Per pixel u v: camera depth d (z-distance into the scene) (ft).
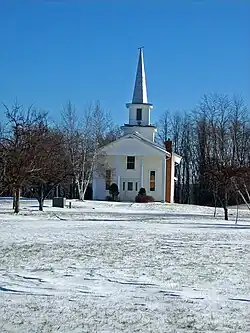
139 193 232.12
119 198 239.50
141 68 260.62
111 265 45.78
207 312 29.40
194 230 88.99
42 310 29.25
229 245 64.44
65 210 156.04
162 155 238.89
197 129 306.14
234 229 93.66
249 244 66.08
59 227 88.07
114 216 133.59
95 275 40.60
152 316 28.35
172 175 259.39
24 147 122.42
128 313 28.91
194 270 43.86
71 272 41.73
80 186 219.41
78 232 78.43
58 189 227.61
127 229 86.99
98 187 239.30
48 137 138.31
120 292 34.47
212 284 37.73
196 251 57.36
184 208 198.49
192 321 27.45
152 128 258.57
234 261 49.62
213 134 290.76
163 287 36.35
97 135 234.58
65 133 215.92
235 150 285.43
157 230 86.48
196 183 307.99
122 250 56.70
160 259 50.21
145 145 238.48
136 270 43.37
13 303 30.86
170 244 64.08
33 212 136.77
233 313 29.27
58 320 27.27
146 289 35.60
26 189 166.71
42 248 56.95
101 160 233.76
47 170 131.44
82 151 220.84
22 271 41.78
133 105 258.37
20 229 82.23
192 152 313.94
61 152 146.61
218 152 285.84
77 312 28.96
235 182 135.44
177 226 98.78
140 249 57.98
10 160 120.98
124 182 243.19
